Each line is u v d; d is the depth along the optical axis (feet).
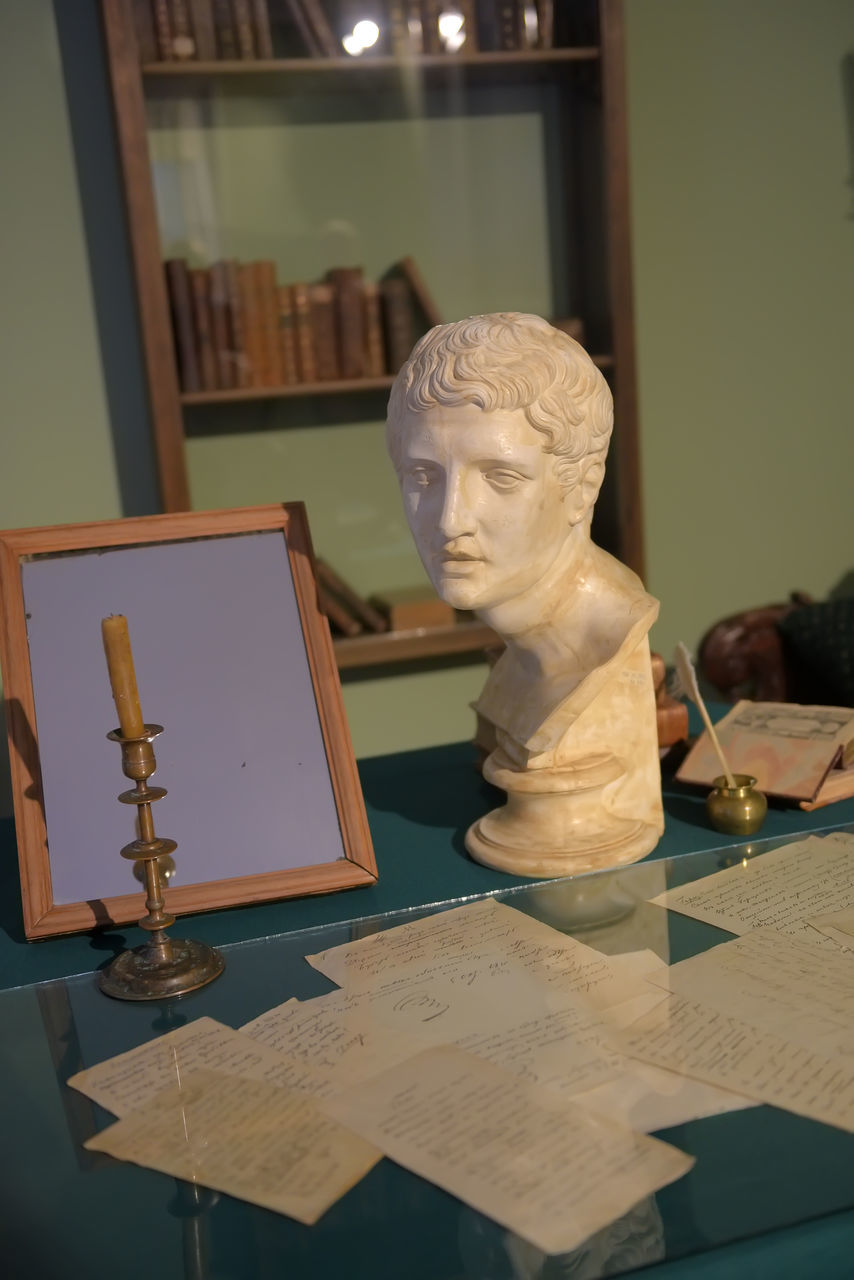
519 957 4.47
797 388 12.51
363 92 10.58
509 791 5.35
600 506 11.33
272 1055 3.96
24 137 10.37
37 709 5.29
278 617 5.61
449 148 10.93
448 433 4.84
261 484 11.18
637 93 11.47
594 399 5.06
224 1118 3.63
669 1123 3.44
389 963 4.53
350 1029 4.07
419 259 11.09
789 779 5.79
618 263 10.58
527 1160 3.32
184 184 10.18
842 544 12.94
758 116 11.80
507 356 4.83
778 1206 3.10
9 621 5.36
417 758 7.08
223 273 10.26
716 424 12.35
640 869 5.22
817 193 12.12
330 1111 3.61
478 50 10.27
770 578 12.89
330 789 5.37
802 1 11.66
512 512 4.91
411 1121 3.53
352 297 10.67
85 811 5.20
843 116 12.00
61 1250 3.15
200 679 5.44
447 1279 2.94
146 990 4.46
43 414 10.83
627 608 5.31
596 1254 2.98
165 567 5.60
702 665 11.49
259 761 5.37
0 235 10.47
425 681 12.00
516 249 11.29
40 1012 4.44
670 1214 3.10
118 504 11.13
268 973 4.56
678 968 4.30
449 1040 3.93
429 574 5.13
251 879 5.14
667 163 11.68
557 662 5.42
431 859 5.52
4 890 5.66
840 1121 3.40
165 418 10.15
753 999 4.04
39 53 10.27
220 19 9.73
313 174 10.60
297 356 10.59
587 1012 4.05
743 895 4.88
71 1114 3.76
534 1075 3.69
